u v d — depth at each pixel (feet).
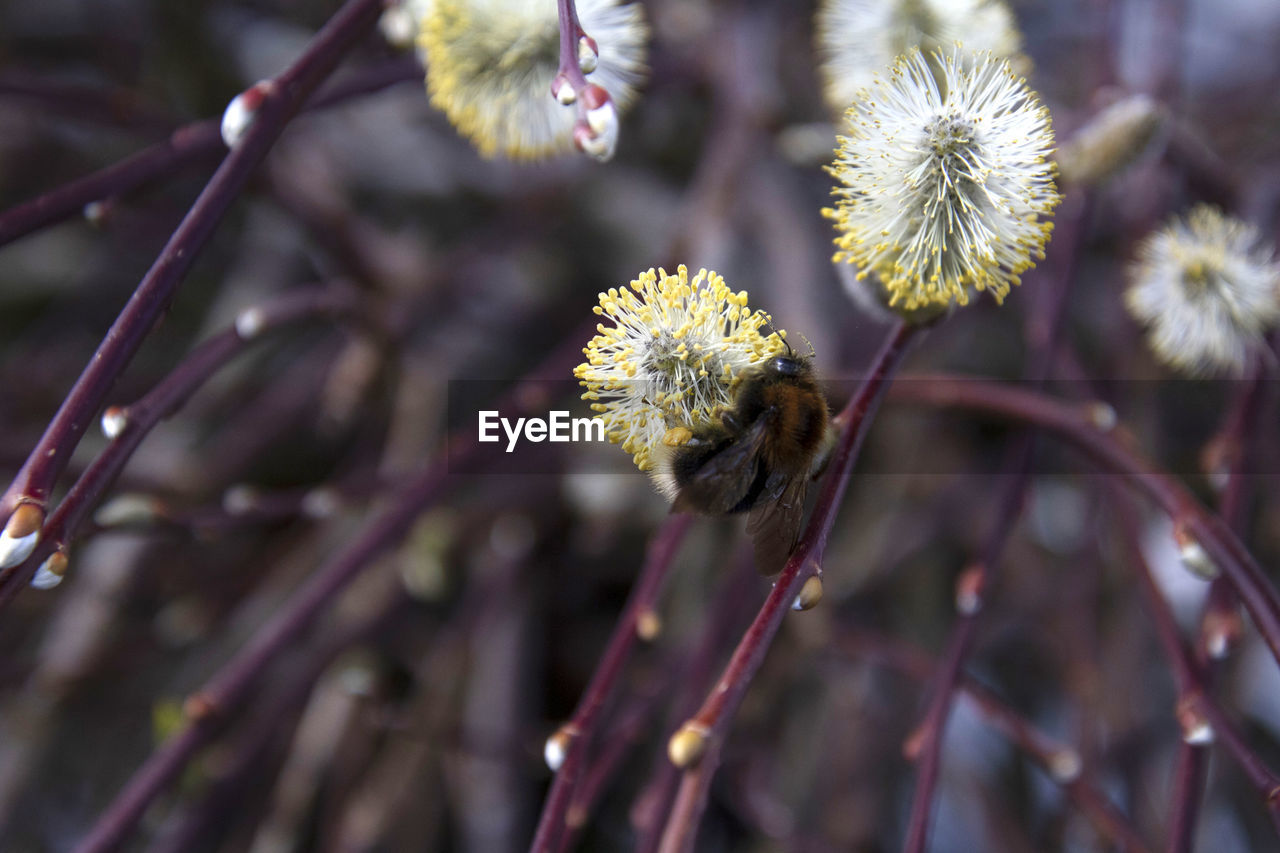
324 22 1.43
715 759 0.59
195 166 0.76
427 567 1.01
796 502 0.63
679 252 1.06
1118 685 1.06
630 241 1.33
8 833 1.13
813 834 1.06
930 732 0.73
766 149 1.16
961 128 0.61
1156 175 1.02
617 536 1.20
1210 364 0.79
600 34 0.69
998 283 0.61
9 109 1.33
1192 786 0.70
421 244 1.42
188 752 0.76
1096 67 1.12
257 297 1.29
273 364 1.39
